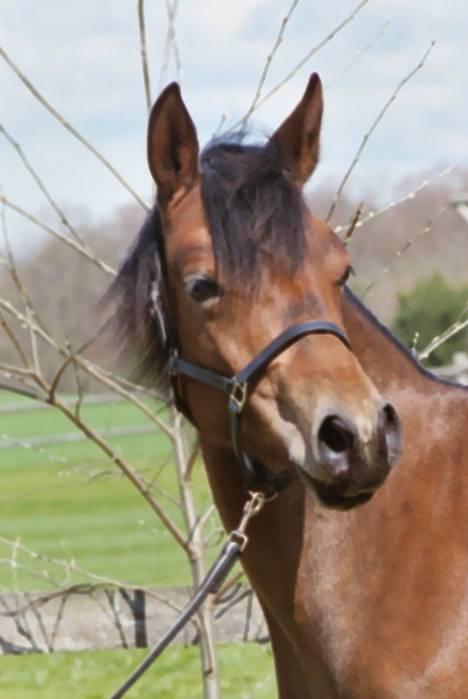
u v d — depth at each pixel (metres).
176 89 6.42
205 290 6.19
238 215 6.14
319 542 6.47
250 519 6.61
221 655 15.73
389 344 6.75
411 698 6.20
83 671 15.39
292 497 6.52
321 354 5.98
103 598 10.58
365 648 6.33
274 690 13.51
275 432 6.05
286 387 5.99
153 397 6.86
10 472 40.00
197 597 6.54
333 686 6.44
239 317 6.12
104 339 6.85
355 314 6.68
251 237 6.11
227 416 6.39
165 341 6.56
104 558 23.25
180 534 9.80
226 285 6.12
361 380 5.89
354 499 5.85
